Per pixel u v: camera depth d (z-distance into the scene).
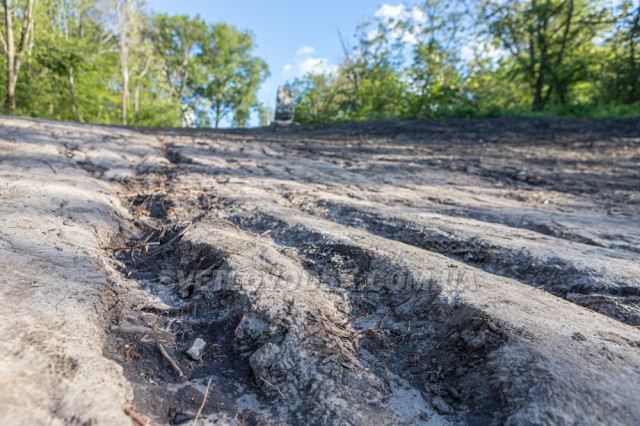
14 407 0.88
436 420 1.10
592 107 12.02
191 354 1.35
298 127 10.51
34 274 1.49
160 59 32.41
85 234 2.08
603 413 0.97
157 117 25.38
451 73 15.95
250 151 5.61
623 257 2.08
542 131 8.93
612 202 3.65
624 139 7.58
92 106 18.50
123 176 3.56
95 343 1.22
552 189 4.19
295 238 2.26
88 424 0.90
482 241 2.20
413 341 1.42
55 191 2.62
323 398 1.15
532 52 17.16
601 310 1.56
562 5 15.78
